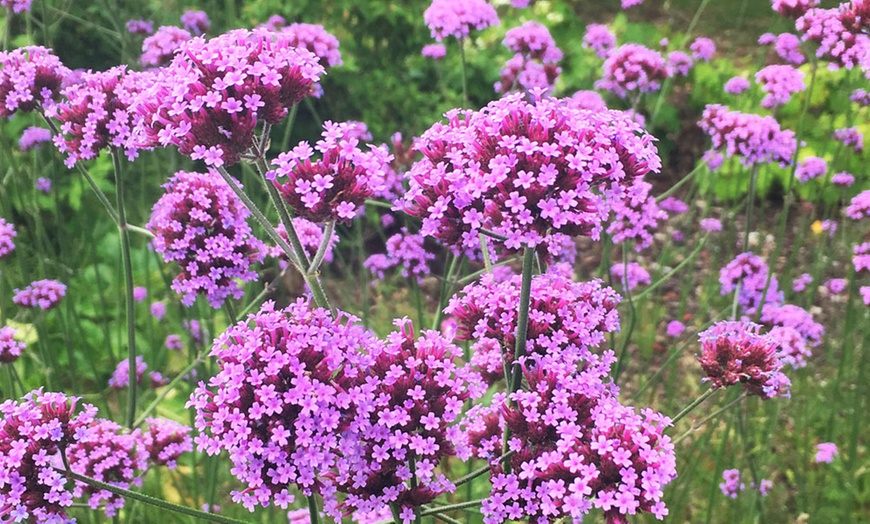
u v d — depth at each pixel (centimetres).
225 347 230
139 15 630
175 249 350
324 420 214
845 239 625
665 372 658
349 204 239
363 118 840
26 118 655
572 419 232
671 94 982
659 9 1187
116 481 310
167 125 240
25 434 246
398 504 235
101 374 599
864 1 420
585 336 259
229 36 244
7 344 390
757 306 455
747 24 1106
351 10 877
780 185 848
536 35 538
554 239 242
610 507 206
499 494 228
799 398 561
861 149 584
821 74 805
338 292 746
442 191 237
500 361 282
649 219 427
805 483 517
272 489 221
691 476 464
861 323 588
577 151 225
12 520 243
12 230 454
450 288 423
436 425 227
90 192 669
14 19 693
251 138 246
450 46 898
